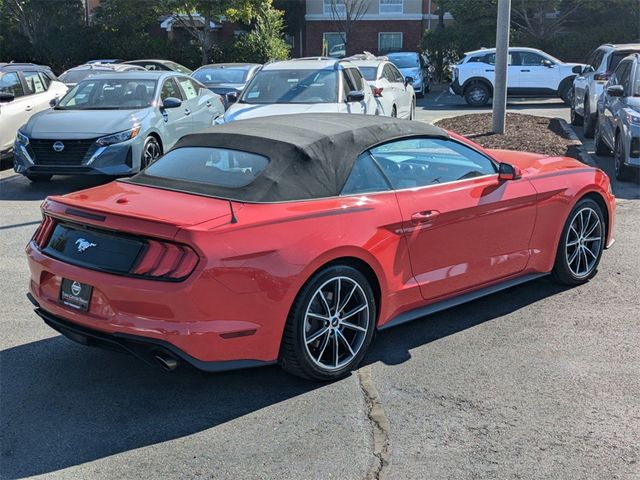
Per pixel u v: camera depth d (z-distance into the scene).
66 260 4.16
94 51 31.66
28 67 13.27
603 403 4.10
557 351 4.81
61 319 4.19
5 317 5.55
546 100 24.64
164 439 3.78
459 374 4.49
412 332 5.18
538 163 5.96
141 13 30.98
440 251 4.91
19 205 9.59
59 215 4.28
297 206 4.23
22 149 10.02
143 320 3.82
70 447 3.71
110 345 3.97
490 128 14.78
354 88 11.55
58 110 10.84
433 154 5.09
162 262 3.82
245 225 3.95
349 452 3.63
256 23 32.09
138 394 4.30
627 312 5.50
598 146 12.48
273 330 4.03
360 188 4.59
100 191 4.62
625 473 3.42
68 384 4.43
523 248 5.51
